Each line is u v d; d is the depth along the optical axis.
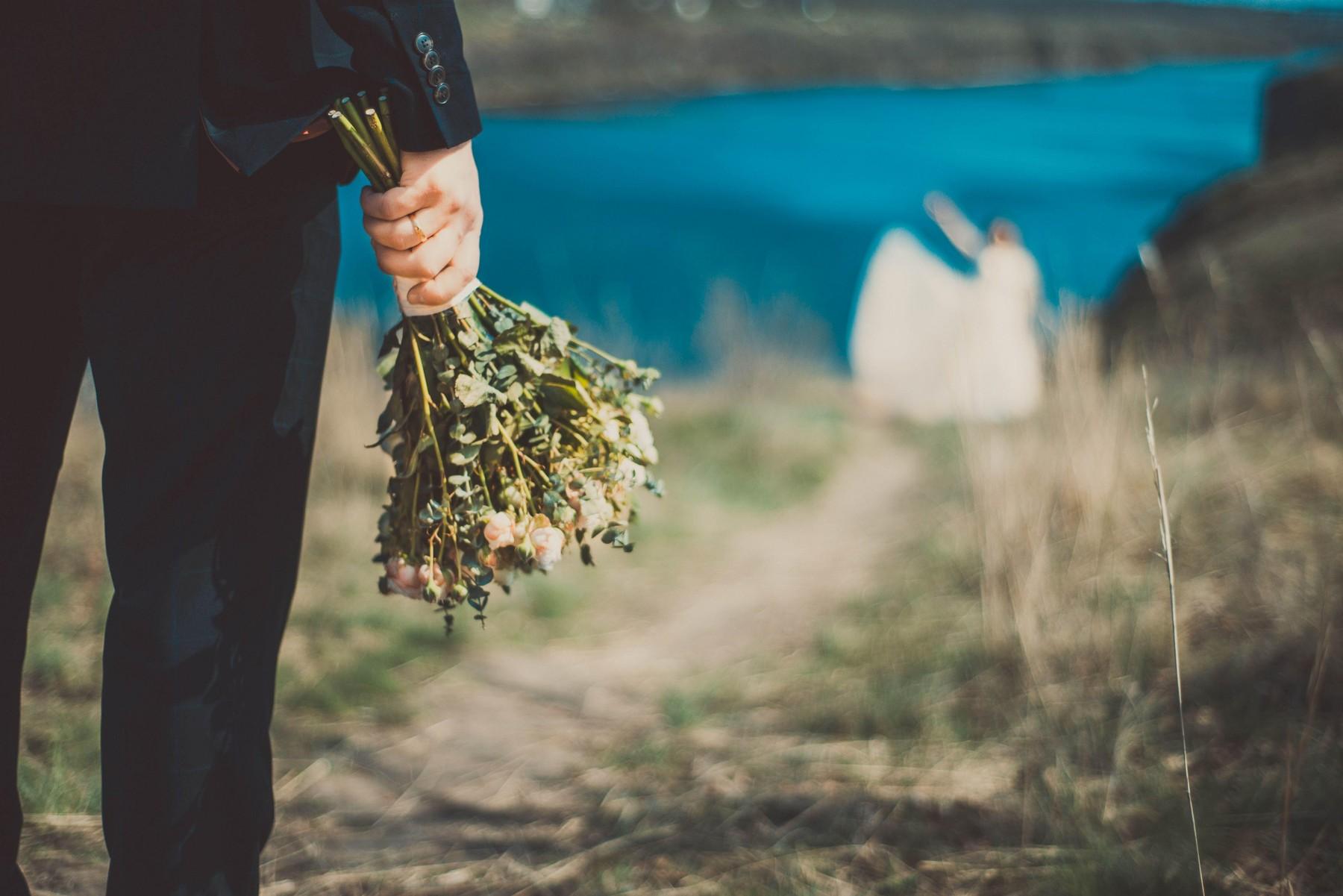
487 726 2.52
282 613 1.20
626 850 1.87
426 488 1.20
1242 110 38.12
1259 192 8.31
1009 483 3.00
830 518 4.95
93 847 1.74
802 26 47.97
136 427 1.08
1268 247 6.53
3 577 1.19
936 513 4.31
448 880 1.78
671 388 8.03
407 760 2.30
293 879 1.77
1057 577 2.78
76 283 1.14
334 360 4.27
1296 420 3.73
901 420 7.40
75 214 1.08
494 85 34.97
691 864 1.81
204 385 1.08
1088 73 51.81
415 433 1.20
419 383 1.17
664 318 13.74
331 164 1.12
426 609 3.19
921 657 2.71
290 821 2.00
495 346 1.18
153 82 0.99
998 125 33.78
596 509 1.20
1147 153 27.97
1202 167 25.36
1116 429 3.21
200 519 1.09
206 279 1.07
